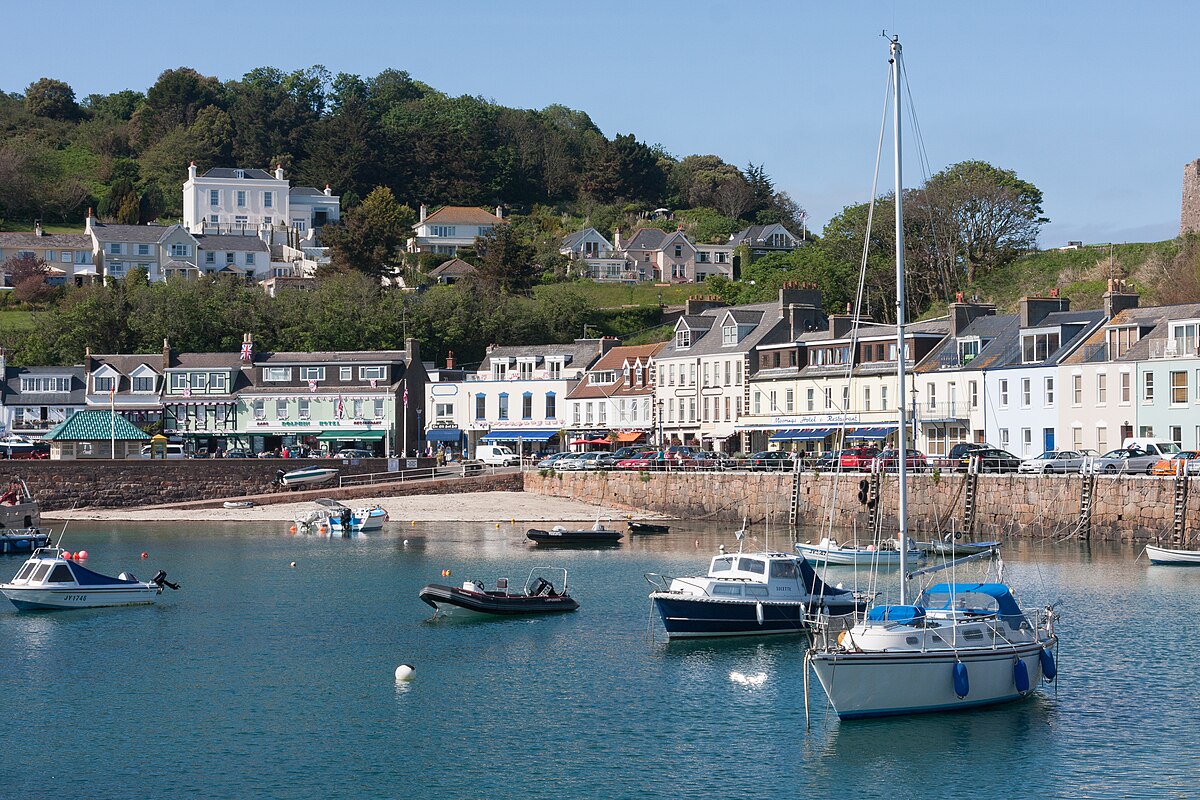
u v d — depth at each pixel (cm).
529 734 4431
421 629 6094
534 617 6344
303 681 5134
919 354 11381
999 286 14750
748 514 10206
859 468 9794
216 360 14362
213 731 4491
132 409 14125
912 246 15162
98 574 6738
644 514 10762
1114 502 8350
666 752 4222
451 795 3881
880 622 4578
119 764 4156
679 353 13275
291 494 11656
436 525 10412
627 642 5759
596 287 19462
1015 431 10469
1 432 13775
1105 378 9862
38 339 15738
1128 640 5522
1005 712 4534
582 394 14000
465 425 14362
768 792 3878
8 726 4550
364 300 16712
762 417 12281
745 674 5150
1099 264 14362
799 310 12644
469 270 19662
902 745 4222
